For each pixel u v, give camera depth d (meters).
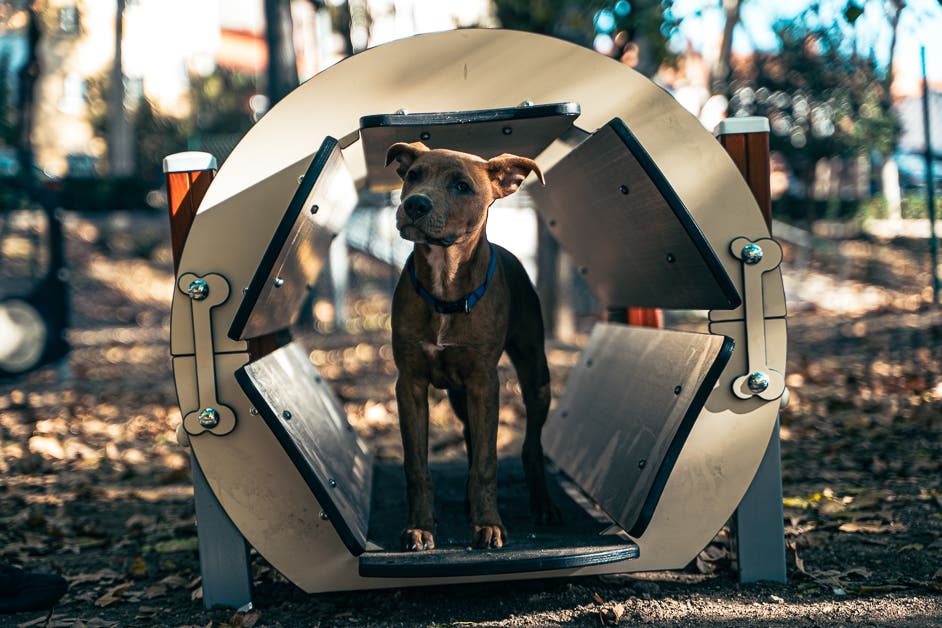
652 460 3.00
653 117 2.99
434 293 3.03
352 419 7.36
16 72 10.38
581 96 2.99
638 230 3.17
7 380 9.45
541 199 4.24
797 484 4.61
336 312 14.52
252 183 2.91
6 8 13.89
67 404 8.44
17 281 13.27
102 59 23.75
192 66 26.66
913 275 15.95
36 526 4.39
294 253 2.96
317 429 3.31
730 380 3.01
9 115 12.80
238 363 2.90
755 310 3.00
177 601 3.19
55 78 22.89
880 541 3.51
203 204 2.89
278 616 2.95
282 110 2.94
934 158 15.27
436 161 2.94
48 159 21.75
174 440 6.72
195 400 2.90
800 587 3.04
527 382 3.65
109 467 5.91
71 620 3.02
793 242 17.75
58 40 22.95
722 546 3.54
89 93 23.25
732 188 2.99
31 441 6.68
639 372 3.62
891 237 18.48
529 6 10.07
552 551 2.85
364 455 4.23
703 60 16.03
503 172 3.02
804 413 6.52
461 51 2.99
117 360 12.05
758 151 3.08
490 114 2.72
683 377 3.09
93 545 4.05
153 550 3.94
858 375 7.98
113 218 21.89
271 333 3.65
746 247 2.97
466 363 3.13
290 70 14.21
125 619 3.02
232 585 3.02
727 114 13.80
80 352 13.03
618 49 8.49
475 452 3.11
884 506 4.05
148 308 17.50
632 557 2.91
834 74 13.51
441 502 3.88
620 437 3.48
